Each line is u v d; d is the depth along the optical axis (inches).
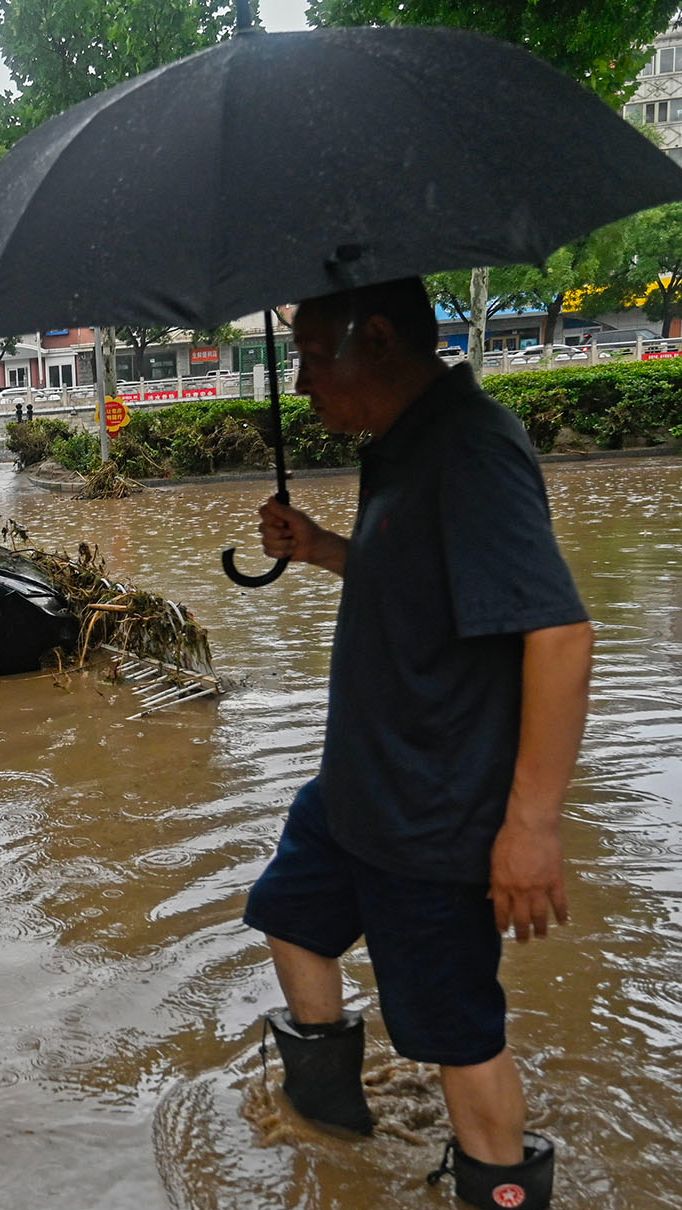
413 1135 88.6
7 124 1107.3
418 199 63.5
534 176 66.5
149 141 66.6
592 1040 101.6
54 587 271.6
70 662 259.9
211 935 123.5
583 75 255.8
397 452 72.6
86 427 1278.3
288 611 308.5
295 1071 88.0
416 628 70.7
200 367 2331.4
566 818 152.6
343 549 91.5
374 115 65.9
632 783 164.2
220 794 166.7
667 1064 97.7
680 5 261.9
